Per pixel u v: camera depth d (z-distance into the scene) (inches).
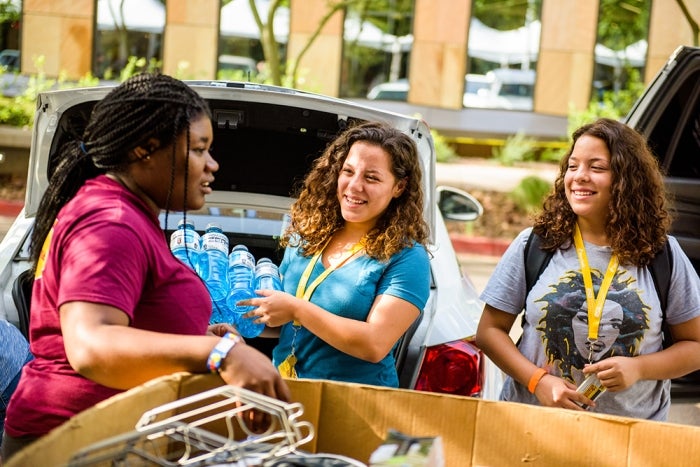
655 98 177.0
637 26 555.8
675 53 174.6
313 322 102.3
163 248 82.9
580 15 554.9
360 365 108.0
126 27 552.1
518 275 111.3
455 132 570.6
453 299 145.1
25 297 137.1
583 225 109.9
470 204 192.9
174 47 554.9
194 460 68.5
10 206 378.0
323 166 113.7
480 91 572.1
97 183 82.0
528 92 569.3
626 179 105.6
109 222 77.6
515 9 562.9
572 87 561.9
